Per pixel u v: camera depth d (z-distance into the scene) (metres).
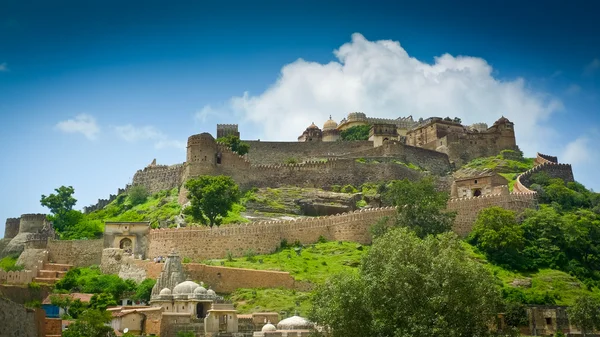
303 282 102.56
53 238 127.62
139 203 166.38
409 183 128.12
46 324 66.25
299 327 78.38
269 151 188.88
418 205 122.62
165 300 87.38
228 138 178.25
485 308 67.81
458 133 198.75
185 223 133.38
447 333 63.72
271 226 121.62
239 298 98.19
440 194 126.69
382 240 74.62
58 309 88.62
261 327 85.06
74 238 135.88
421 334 63.62
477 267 69.25
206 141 157.75
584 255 123.50
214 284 102.00
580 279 117.44
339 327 68.56
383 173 171.38
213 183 129.62
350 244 121.62
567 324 97.44
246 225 120.06
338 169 170.12
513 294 102.19
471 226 130.75
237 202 148.12
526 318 96.50
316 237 124.81
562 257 120.69
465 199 132.62
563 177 167.00
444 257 68.00
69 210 144.88
